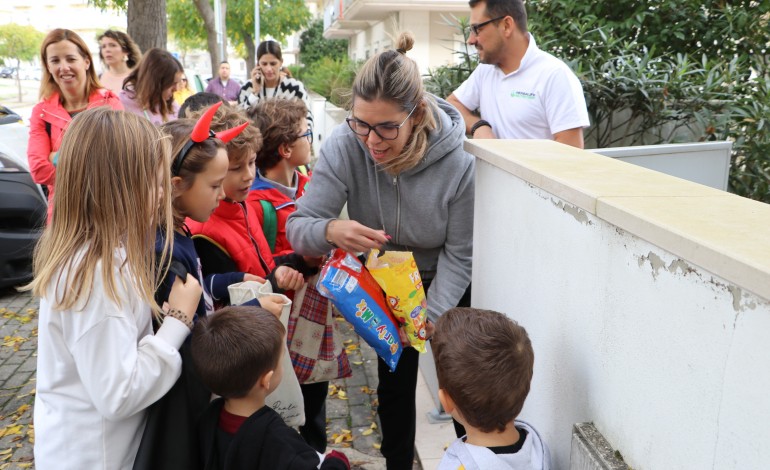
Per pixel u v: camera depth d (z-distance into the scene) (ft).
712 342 3.34
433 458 9.75
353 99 6.81
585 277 4.80
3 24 143.13
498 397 4.90
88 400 5.07
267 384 5.60
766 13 15.40
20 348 14.96
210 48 54.19
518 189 6.17
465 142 7.59
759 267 2.87
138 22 27.02
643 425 4.07
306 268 7.82
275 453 5.46
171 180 5.69
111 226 4.90
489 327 5.07
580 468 4.71
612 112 14.19
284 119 9.11
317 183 7.55
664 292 3.77
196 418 5.49
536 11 16.30
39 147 13.79
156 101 15.42
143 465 5.17
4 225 17.11
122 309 4.89
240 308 5.73
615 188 4.70
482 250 7.51
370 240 6.77
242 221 7.95
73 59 13.74
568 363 5.18
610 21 15.80
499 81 10.94
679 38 15.47
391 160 7.02
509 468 4.94
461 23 16.39
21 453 10.86
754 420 3.04
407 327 7.05
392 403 8.26
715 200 4.29
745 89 13.80
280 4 94.02
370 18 53.72
